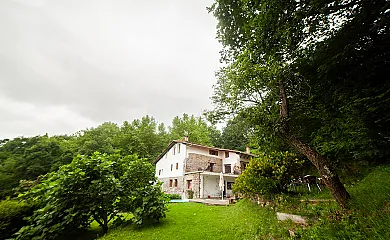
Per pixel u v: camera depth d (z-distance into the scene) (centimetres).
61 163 2194
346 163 591
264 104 655
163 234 573
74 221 577
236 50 676
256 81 597
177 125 4681
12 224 539
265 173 676
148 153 3725
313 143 639
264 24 436
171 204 1276
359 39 471
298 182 649
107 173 664
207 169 2288
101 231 664
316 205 454
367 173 504
